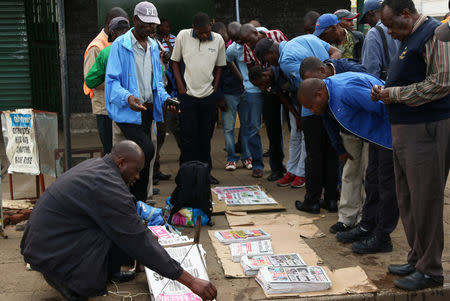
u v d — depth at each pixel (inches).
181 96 224.1
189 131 226.8
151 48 185.8
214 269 143.1
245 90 238.5
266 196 209.3
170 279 122.3
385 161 144.1
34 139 194.5
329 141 186.2
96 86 189.8
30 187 229.5
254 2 389.7
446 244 157.8
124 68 177.6
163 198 211.8
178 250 138.4
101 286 120.3
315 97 143.6
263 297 126.3
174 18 379.6
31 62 375.6
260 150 245.4
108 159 121.5
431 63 114.3
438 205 124.0
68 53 373.7
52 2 350.0
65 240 117.6
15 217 183.5
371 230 159.6
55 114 188.2
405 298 127.9
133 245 115.7
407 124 122.3
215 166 272.2
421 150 121.5
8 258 152.7
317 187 189.0
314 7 395.5
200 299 122.8
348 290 128.1
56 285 123.0
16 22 368.8
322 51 187.9
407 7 117.1
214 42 222.4
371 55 175.8
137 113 176.1
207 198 176.7
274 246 157.3
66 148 186.1
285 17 394.6
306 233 169.2
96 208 116.0
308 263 144.5
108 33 202.1
